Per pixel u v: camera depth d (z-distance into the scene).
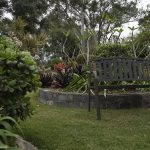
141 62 6.91
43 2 28.88
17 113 4.25
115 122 6.01
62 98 7.73
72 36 20.30
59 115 6.59
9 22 25.64
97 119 6.21
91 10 35.19
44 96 8.24
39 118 6.21
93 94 7.38
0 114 3.89
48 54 30.22
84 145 4.68
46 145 4.57
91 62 6.77
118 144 4.76
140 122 5.98
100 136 5.11
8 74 4.16
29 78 4.32
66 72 9.00
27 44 15.75
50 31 30.53
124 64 6.74
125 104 7.42
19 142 3.94
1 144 2.79
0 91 4.09
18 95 4.27
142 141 4.89
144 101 7.57
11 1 26.00
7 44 4.71
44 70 10.94
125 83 7.79
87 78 7.94
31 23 26.53
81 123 5.88
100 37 15.88
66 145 4.64
